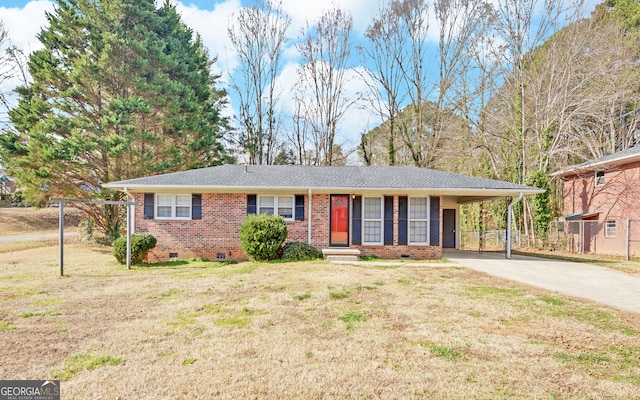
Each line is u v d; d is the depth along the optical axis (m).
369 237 14.66
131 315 6.35
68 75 19.77
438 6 26.45
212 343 5.02
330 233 14.70
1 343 5.00
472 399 3.59
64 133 19.41
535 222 22.25
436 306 7.00
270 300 7.42
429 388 3.79
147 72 21.50
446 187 13.98
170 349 4.81
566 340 5.21
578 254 17.75
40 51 20.77
